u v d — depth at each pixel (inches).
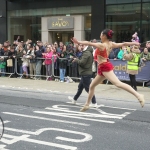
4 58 556.1
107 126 234.8
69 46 528.4
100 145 189.3
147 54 429.4
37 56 518.9
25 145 188.7
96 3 630.5
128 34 611.5
